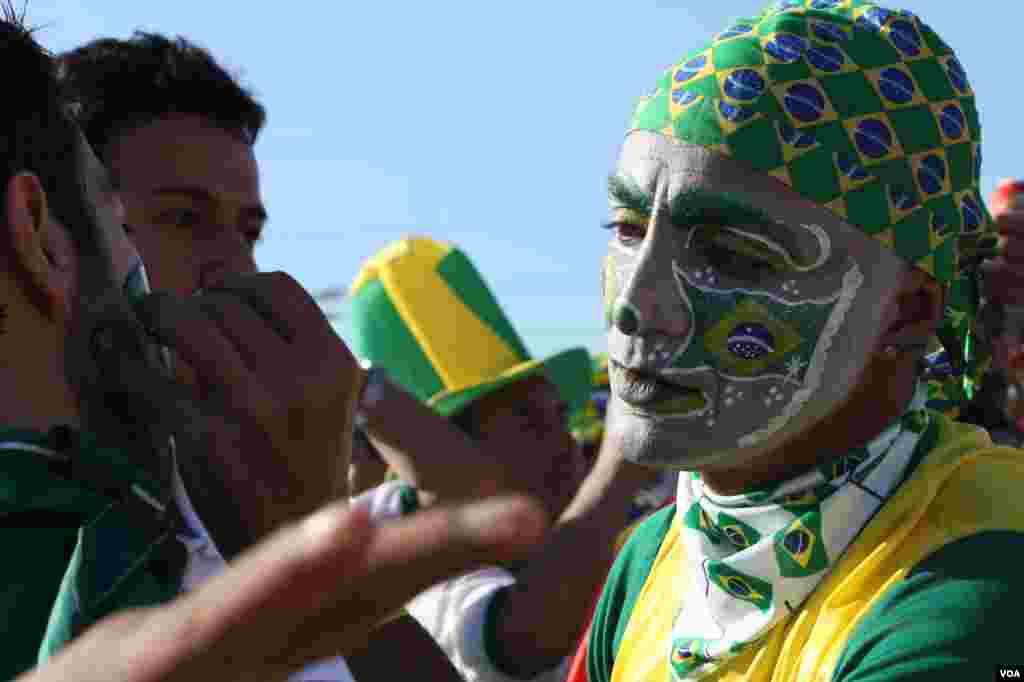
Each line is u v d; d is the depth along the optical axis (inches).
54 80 31.0
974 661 41.3
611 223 52.0
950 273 51.2
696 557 51.9
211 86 69.9
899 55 51.0
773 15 51.5
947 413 58.3
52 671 11.2
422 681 41.2
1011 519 45.0
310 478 29.5
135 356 29.5
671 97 50.2
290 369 29.8
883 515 47.1
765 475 50.0
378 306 122.6
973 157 52.9
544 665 82.3
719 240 48.5
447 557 10.1
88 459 24.9
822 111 48.8
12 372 27.1
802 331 48.3
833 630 45.6
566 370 145.8
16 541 23.7
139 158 67.5
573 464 114.0
